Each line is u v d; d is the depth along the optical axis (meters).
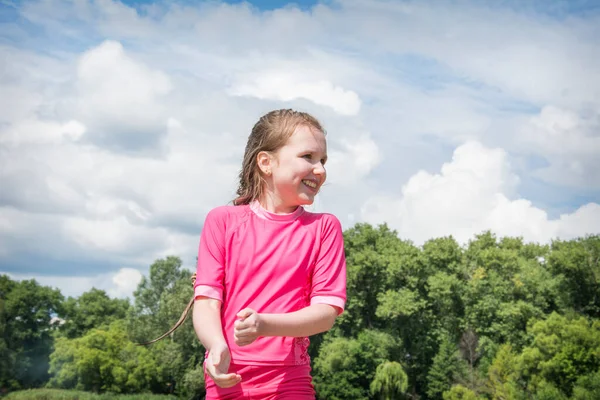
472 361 72.81
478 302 76.44
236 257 3.03
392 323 77.25
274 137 3.06
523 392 60.69
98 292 103.69
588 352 58.97
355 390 71.69
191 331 77.31
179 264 87.00
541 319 74.88
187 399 75.94
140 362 77.44
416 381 75.38
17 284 96.56
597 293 76.62
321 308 2.91
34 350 93.75
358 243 87.38
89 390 79.44
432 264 82.81
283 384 2.94
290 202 3.09
